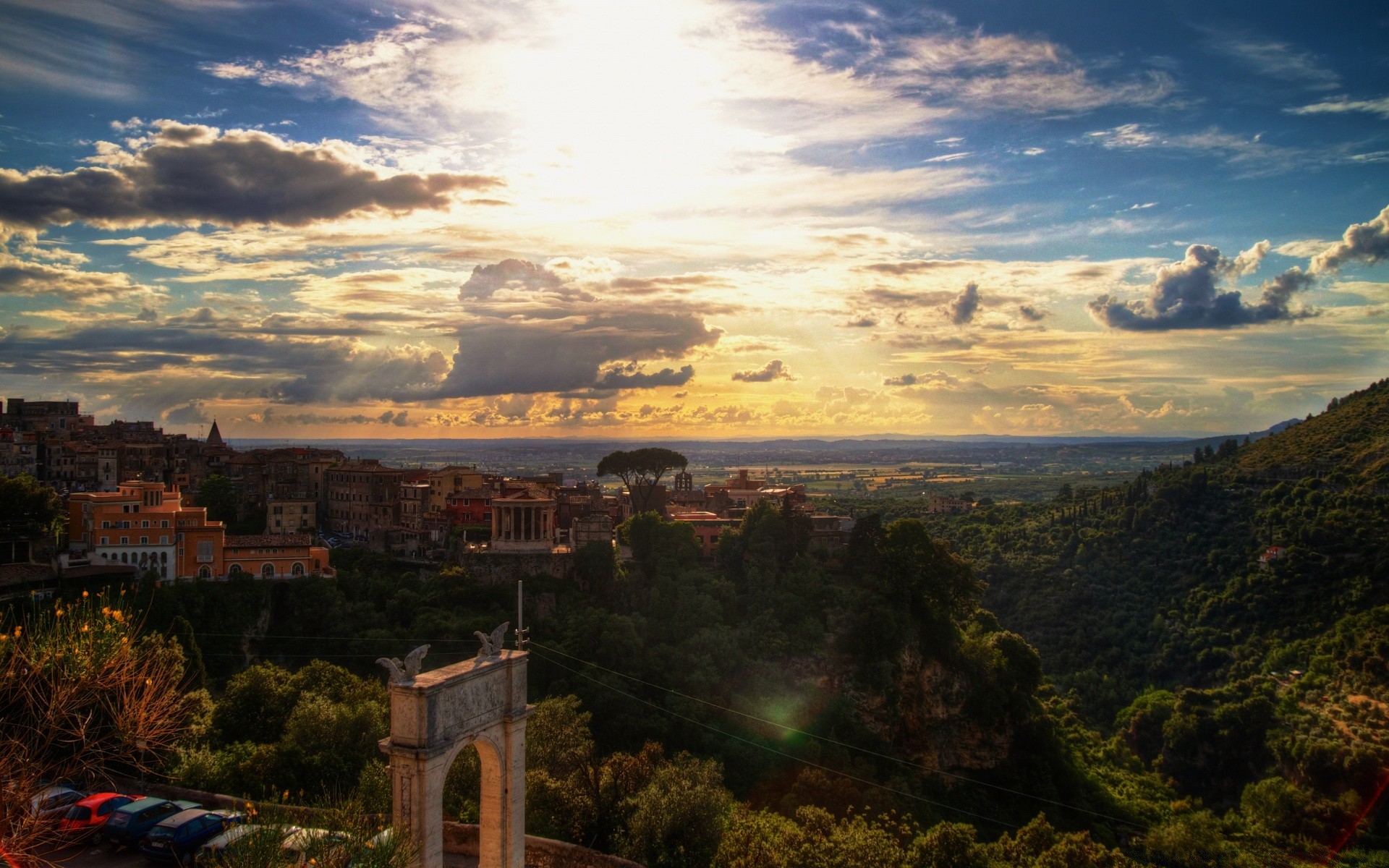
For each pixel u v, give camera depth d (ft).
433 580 503.61
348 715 258.78
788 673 465.88
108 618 119.24
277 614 473.67
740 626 492.95
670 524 554.05
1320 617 643.45
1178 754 547.08
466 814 206.90
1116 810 465.47
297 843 111.34
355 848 109.09
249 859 104.78
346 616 471.62
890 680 476.95
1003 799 471.62
